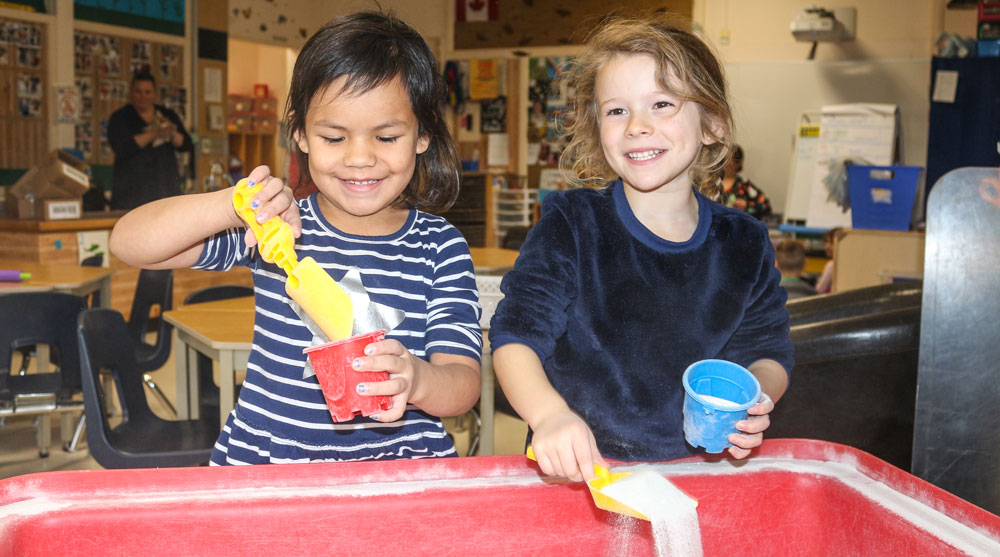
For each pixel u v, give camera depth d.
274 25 8.05
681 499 0.84
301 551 0.85
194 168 7.07
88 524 0.81
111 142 6.11
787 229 6.54
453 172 1.33
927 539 0.81
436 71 1.23
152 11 6.70
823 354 2.35
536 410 0.96
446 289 1.29
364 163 1.12
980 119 6.18
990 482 1.48
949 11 6.61
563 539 0.90
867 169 5.32
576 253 1.21
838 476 0.93
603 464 0.88
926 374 1.49
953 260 1.47
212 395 2.92
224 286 3.49
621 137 1.17
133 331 3.64
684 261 1.22
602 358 1.21
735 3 7.13
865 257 5.25
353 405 0.89
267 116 9.46
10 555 0.78
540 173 8.05
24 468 3.25
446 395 1.08
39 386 2.92
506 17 8.03
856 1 6.79
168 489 0.85
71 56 6.07
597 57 1.22
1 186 5.67
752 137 6.98
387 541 0.86
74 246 5.10
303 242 1.25
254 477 0.87
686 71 1.16
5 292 3.07
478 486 0.89
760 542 0.94
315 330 1.05
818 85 6.84
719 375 0.95
